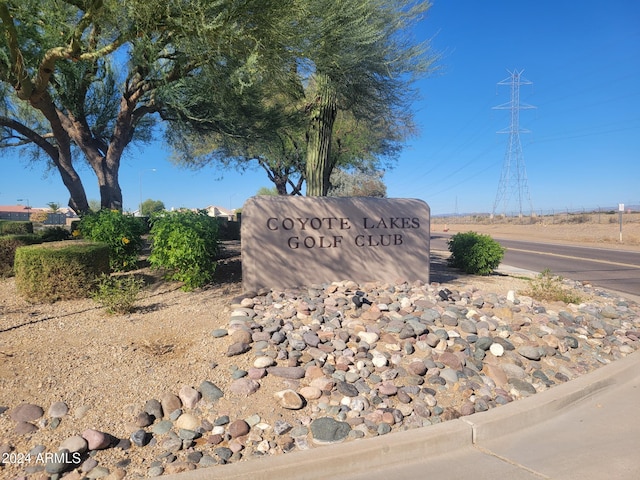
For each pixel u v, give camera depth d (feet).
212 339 18.03
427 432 12.73
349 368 16.20
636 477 11.32
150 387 14.32
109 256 27.73
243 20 22.11
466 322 20.04
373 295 24.27
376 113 41.14
